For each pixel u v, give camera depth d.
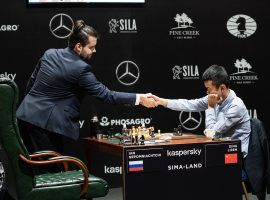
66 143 4.88
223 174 3.29
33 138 3.69
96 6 4.89
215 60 5.15
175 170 3.17
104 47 4.93
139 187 3.10
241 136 3.69
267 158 3.48
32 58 4.79
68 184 3.16
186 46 5.09
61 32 4.84
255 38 5.21
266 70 5.25
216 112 3.90
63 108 3.66
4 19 4.72
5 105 3.00
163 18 5.03
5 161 3.21
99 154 4.98
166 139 3.41
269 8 5.23
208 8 5.12
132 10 4.96
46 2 4.78
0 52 4.73
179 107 3.95
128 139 3.34
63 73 3.62
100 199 4.64
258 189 3.43
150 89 5.03
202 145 3.24
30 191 3.08
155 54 5.03
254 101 5.23
